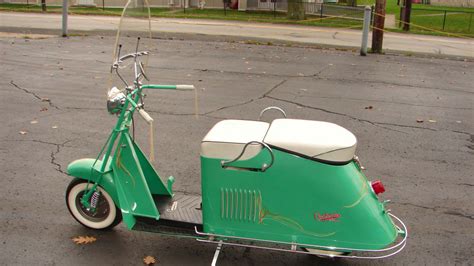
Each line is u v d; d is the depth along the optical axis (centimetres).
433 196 486
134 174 360
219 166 330
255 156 324
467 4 4150
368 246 323
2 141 590
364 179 341
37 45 1291
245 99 817
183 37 1565
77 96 802
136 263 359
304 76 1022
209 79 955
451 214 452
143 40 1436
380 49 1402
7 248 373
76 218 399
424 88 956
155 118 698
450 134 677
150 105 762
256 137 336
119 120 359
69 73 968
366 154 588
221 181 332
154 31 1722
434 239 407
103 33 1598
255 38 1641
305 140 324
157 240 390
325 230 326
